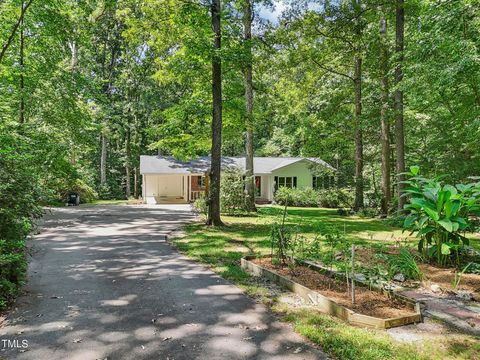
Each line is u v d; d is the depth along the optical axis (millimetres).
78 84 15977
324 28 15992
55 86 15219
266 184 28078
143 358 3082
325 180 27969
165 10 12250
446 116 14664
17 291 4723
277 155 37094
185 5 11070
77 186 23938
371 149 22266
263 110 21344
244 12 15266
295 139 33562
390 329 3613
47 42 15219
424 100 12570
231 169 17766
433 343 3277
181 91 28266
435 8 9812
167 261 6828
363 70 18141
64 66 19359
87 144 18734
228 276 5711
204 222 13070
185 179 26906
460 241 5961
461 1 8859
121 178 37125
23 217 4852
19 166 5203
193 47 10688
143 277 5684
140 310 4219
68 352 3174
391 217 14594
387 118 15156
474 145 12984
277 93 18250
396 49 12922
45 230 10742
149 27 12961
